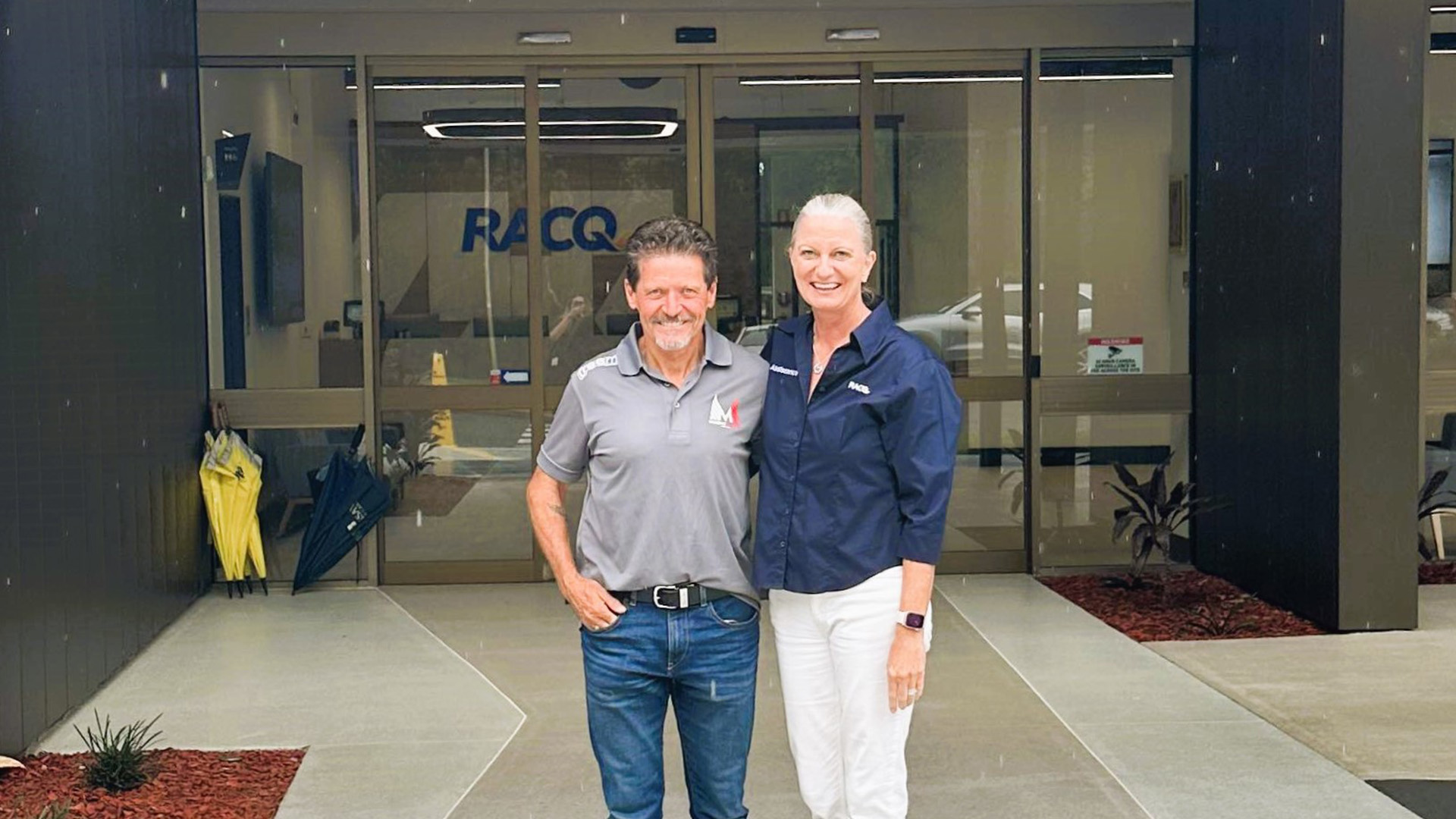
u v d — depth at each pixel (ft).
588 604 12.12
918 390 12.17
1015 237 30.12
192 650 24.20
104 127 22.13
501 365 29.91
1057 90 29.91
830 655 12.87
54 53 19.76
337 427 29.66
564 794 16.81
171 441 26.21
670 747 18.58
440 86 29.55
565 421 12.52
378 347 29.68
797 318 12.87
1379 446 23.80
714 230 29.89
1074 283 30.17
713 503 12.12
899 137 29.86
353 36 29.12
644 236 11.94
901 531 12.53
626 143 29.71
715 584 12.17
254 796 16.69
